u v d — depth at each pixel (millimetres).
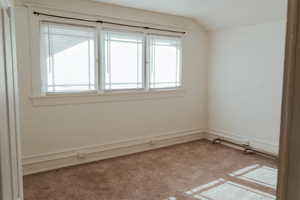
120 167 3008
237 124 3842
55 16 2785
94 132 3195
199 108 4293
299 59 419
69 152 3029
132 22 3355
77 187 2484
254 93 3555
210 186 2508
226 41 3920
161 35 3672
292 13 428
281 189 463
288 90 440
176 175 2775
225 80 3994
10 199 784
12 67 965
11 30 965
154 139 3750
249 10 3217
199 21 3971
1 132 648
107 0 3000
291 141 438
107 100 3256
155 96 3705
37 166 2832
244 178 2688
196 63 4152
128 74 3424
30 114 2742
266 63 3357
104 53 3186
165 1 3041
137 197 2297
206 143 4078
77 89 3033
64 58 2910
